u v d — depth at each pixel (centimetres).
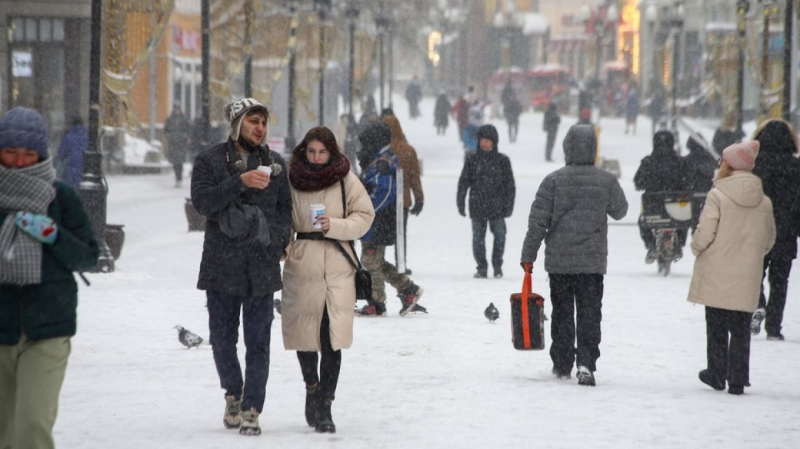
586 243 2673
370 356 3023
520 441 2095
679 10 14325
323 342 2167
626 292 4416
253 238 2066
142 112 12688
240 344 3173
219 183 2091
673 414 2362
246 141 2138
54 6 11362
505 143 16288
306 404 2214
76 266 1695
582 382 2666
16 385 1719
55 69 11562
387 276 3766
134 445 2028
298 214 2188
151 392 2527
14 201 1677
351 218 2181
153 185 10438
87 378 2688
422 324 3600
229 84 9300
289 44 10306
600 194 2675
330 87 14600
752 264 2617
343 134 12188
